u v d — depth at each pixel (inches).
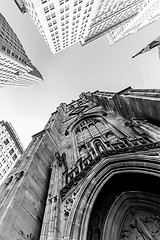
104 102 674.2
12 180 328.2
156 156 256.5
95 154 365.1
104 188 280.4
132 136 400.2
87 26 2182.6
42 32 2089.1
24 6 1910.7
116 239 234.8
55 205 260.1
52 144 534.9
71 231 215.3
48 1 1328.7
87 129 637.3
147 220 256.8
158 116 372.5
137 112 445.7
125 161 277.6
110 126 537.0
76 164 364.5
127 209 269.6
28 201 278.2
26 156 424.2
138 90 448.1
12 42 2353.6
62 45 2397.9
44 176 374.0
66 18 1685.5
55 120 778.8
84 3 1577.3
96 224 248.2
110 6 2151.8
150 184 269.7
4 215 225.3
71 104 1151.6
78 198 255.4
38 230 256.5
